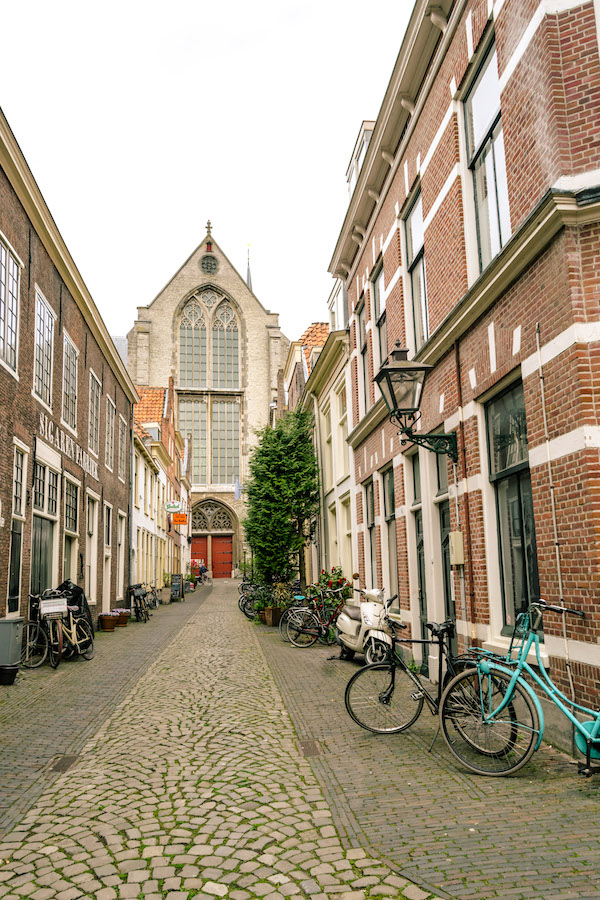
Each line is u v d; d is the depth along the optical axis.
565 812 3.86
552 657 5.20
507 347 6.04
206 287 54.84
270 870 3.37
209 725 6.49
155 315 54.00
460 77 7.23
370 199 11.61
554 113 5.13
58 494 13.06
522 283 5.71
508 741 4.64
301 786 4.63
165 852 3.62
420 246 9.14
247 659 10.86
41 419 11.80
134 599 18.78
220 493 52.50
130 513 21.56
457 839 3.58
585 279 4.89
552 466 5.21
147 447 25.80
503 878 3.14
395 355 7.25
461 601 7.24
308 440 19.48
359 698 6.06
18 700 7.71
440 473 8.27
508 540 6.32
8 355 10.06
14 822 4.10
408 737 5.75
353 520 14.11
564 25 5.19
